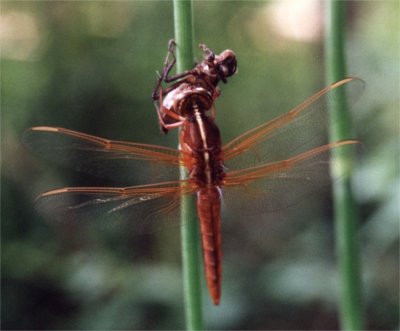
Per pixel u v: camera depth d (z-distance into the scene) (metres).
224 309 0.58
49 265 0.66
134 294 0.60
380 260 0.57
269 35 0.92
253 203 0.36
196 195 0.36
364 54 0.60
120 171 0.35
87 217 0.35
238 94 0.89
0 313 0.65
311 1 0.87
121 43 0.80
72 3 0.80
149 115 0.78
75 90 0.77
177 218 0.35
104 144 0.35
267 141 0.36
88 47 0.79
